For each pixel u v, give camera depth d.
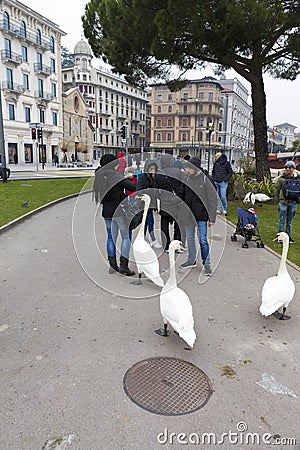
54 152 45.78
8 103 37.62
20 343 3.04
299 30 11.24
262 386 2.57
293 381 2.64
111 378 2.61
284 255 3.63
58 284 4.37
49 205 10.06
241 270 5.09
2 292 4.09
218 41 9.96
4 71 36.56
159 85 15.17
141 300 3.98
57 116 45.75
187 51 11.32
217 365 2.82
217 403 2.39
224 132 78.94
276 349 3.07
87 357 2.87
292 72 15.41
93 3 13.06
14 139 38.69
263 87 12.81
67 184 16.20
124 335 3.23
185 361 2.86
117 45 12.11
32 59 40.47
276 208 10.77
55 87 45.03
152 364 2.80
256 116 12.99
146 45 11.08
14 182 16.16
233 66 12.49
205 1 9.12
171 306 3.03
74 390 2.47
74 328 3.33
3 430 2.11
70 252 5.62
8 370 2.67
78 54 61.34
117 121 71.06
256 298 4.14
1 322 3.40
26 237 6.60
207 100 65.88
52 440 2.05
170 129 69.69
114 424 2.18
